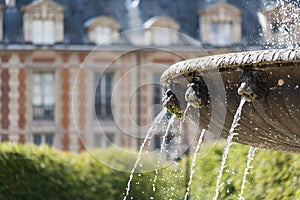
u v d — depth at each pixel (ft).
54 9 186.39
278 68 22.09
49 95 186.80
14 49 185.98
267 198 42.68
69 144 182.70
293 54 21.59
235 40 177.06
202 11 184.85
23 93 186.91
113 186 62.85
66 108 185.16
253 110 23.29
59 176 62.95
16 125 186.39
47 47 186.29
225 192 45.47
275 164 43.80
